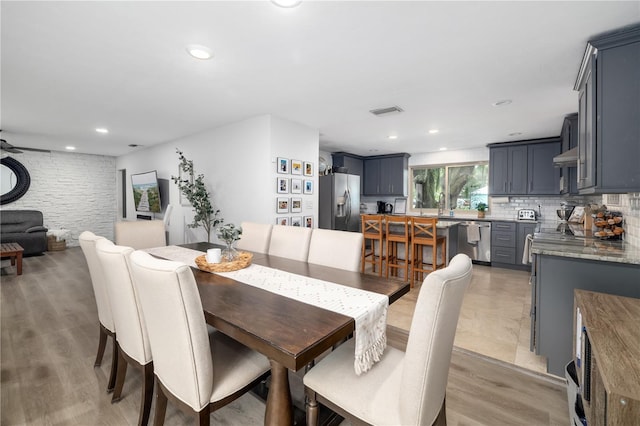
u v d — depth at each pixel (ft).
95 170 23.26
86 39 6.53
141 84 9.04
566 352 6.51
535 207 17.49
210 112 11.92
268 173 12.19
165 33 6.28
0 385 6.14
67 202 22.03
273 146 12.30
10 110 11.69
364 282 5.74
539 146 16.34
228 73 8.23
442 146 18.88
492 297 11.66
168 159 17.95
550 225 15.03
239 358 4.66
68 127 14.43
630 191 5.78
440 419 4.11
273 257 7.98
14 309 10.14
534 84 8.80
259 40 6.53
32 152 20.56
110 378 5.97
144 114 12.21
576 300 4.86
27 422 5.15
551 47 6.68
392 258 14.10
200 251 8.70
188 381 3.79
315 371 4.26
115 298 4.99
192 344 3.69
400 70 7.96
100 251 4.91
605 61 6.02
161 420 4.54
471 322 9.32
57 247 20.38
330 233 7.41
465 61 7.43
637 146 5.72
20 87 9.30
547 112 11.49
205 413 3.87
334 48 6.87
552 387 6.23
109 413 5.41
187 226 16.60
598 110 6.07
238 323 3.92
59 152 21.62
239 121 13.25
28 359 7.11
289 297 4.91
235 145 13.55
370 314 4.41
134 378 6.55
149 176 18.57
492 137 16.06
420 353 3.22
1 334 8.37
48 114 12.25
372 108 11.16
